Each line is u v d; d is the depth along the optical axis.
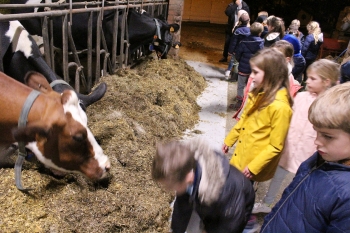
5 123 1.86
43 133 1.82
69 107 1.84
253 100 2.17
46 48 3.31
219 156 1.35
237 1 7.64
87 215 2.22
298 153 2.35
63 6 3.64
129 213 2.35
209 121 4.55
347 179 1.12
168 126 3.89
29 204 2.10
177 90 4.81
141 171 2.81
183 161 1.18
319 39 5.82
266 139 2.10
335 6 12.66
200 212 1.35
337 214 1.11
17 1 4.59
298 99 2.38
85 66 5.48
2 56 2.87
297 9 13.40
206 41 10.73
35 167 2.35
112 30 4.87
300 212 1.24
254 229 1.97
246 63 4.75
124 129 3.14
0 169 2.26
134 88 4.25
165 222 2.49
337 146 1.12
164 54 6.12
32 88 1.94
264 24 6.15
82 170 2.05
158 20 5.78
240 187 1.35
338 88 1.15
